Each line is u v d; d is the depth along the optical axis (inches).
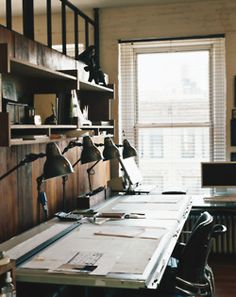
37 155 93.9
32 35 125.2
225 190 186.1
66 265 78.4
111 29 197.2
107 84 180.7
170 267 110.5
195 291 101.2
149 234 100.7
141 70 202.5
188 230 169.6
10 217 104.7
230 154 189.6
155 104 202.4
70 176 142.9
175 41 195.0
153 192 180.7
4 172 101.4
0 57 84.0
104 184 182.9
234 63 186.9
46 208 119.4
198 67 197.2
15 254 86.6
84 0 183.3
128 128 204.1
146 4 191.9
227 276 162.7
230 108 188.2
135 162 197.9
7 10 114.2
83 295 99.5
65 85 128.0
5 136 85.4
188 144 200.1
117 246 90.6
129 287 70.5
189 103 199.2
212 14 187.8
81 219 120.0
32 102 125.6
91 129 151.9
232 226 182.1
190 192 199.9
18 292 89.6
